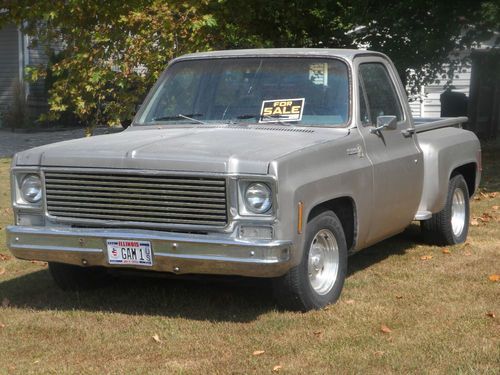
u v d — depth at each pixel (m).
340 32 17.34
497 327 6.22
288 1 16.92
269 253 5.98
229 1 15.33
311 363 5.53
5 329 6.38
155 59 13.78
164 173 6.18
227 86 7.46
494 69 17.66
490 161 17.06
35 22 15.55
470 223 10.35
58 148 6.70
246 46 15.56
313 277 6.71
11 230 6.69
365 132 7.23
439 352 5.68
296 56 7.41
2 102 27.14
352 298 7.02
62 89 14.47
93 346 5.96
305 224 6.28
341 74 7.27
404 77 17.67
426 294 7.14
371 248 8.99
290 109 7.21
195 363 5.58
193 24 13.62
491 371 5.32
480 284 7.46
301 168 6.27
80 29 14.40
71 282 7.34
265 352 5.76
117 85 14.32
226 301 7.04
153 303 7.04
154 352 5.82
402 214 7.89
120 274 6.82
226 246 6.04
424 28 16.44
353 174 6.89
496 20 15.27
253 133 6.87
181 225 6.20
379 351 5.71
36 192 6.67
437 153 8.40
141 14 13.78
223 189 6.07
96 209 6.45
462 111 21.19
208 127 7.25
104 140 6.88
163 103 7.62
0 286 7.69
